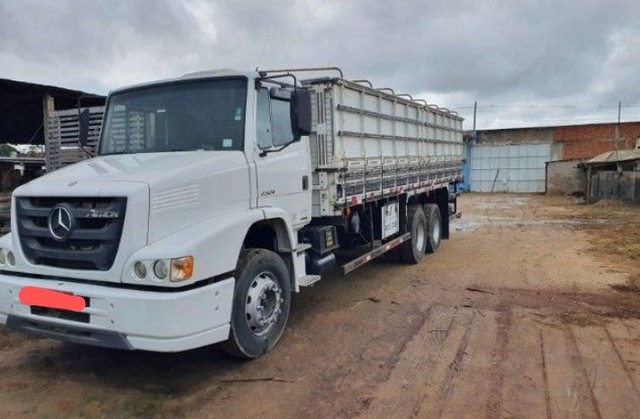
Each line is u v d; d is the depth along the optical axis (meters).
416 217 9.76
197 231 4.39
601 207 21.27
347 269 6.94
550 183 30.09
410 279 8.50
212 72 5.49
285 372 4.87
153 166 4.70
